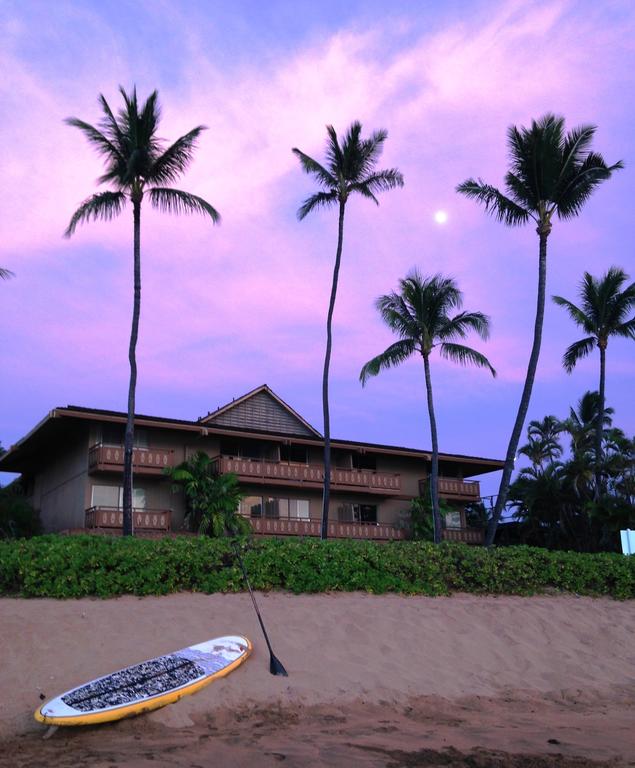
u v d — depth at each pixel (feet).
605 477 123.75
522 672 38.75
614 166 84.17
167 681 29.35
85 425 108.99
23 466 134.10
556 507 127.24
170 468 107.55
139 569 42.01
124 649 33.12
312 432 133.90
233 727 27.32
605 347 123.13
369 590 46.85
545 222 86.02
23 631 33.27
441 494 132.57
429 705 32.45
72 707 26.03
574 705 34.94
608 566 57.11
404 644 38.73
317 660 34.81
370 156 98.07
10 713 26.96
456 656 38.88
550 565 55.42
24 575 40.27
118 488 107.65
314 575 45.65
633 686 39.09
